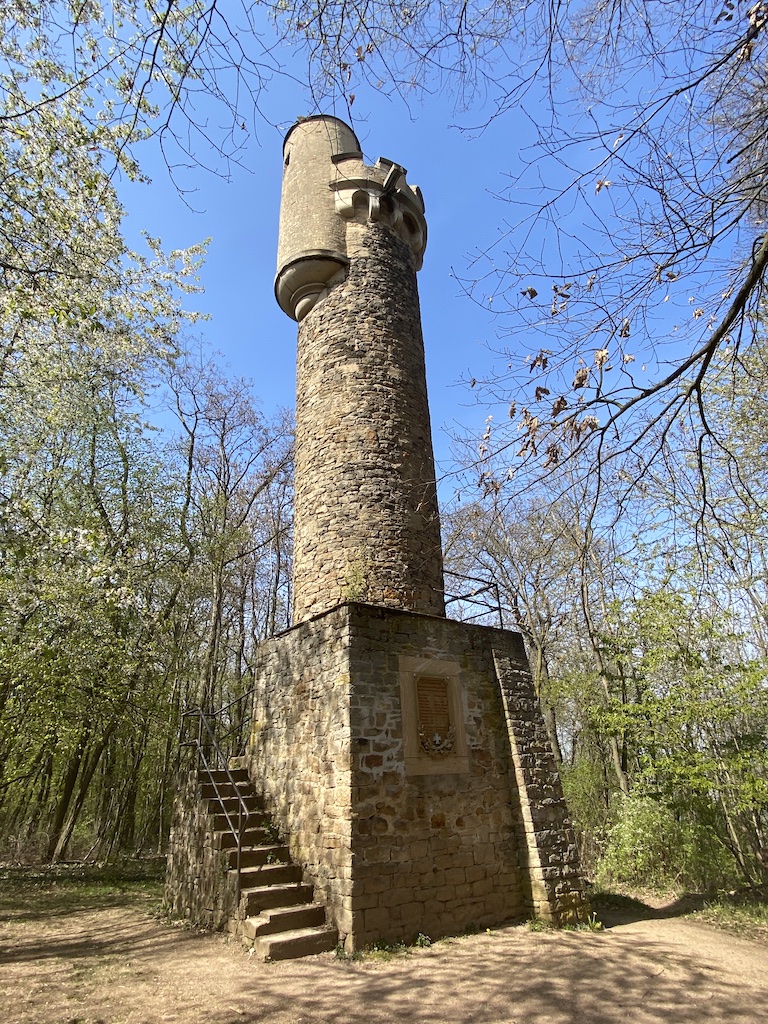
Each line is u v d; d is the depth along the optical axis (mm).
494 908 6840
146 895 10594
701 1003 4867
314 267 10406
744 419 7215
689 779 10172
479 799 7195
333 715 6711
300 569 9180
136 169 6367
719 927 7754
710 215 3260
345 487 9000
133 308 8547
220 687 21422
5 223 6324
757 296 3553
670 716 10836
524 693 8141
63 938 7133
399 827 6391
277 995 4797
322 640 7305
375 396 9625
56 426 12227
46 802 17562
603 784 15367
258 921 5898
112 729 14617
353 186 11070
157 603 16547
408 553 8820
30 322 8203
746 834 12102
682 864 10703
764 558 7391
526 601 13516
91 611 11484
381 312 10297
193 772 8539
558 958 5797
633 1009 4680
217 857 6949
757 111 3471
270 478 21062
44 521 9578
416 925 6164
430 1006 4633
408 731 6852
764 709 10625
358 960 5543
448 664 7582
